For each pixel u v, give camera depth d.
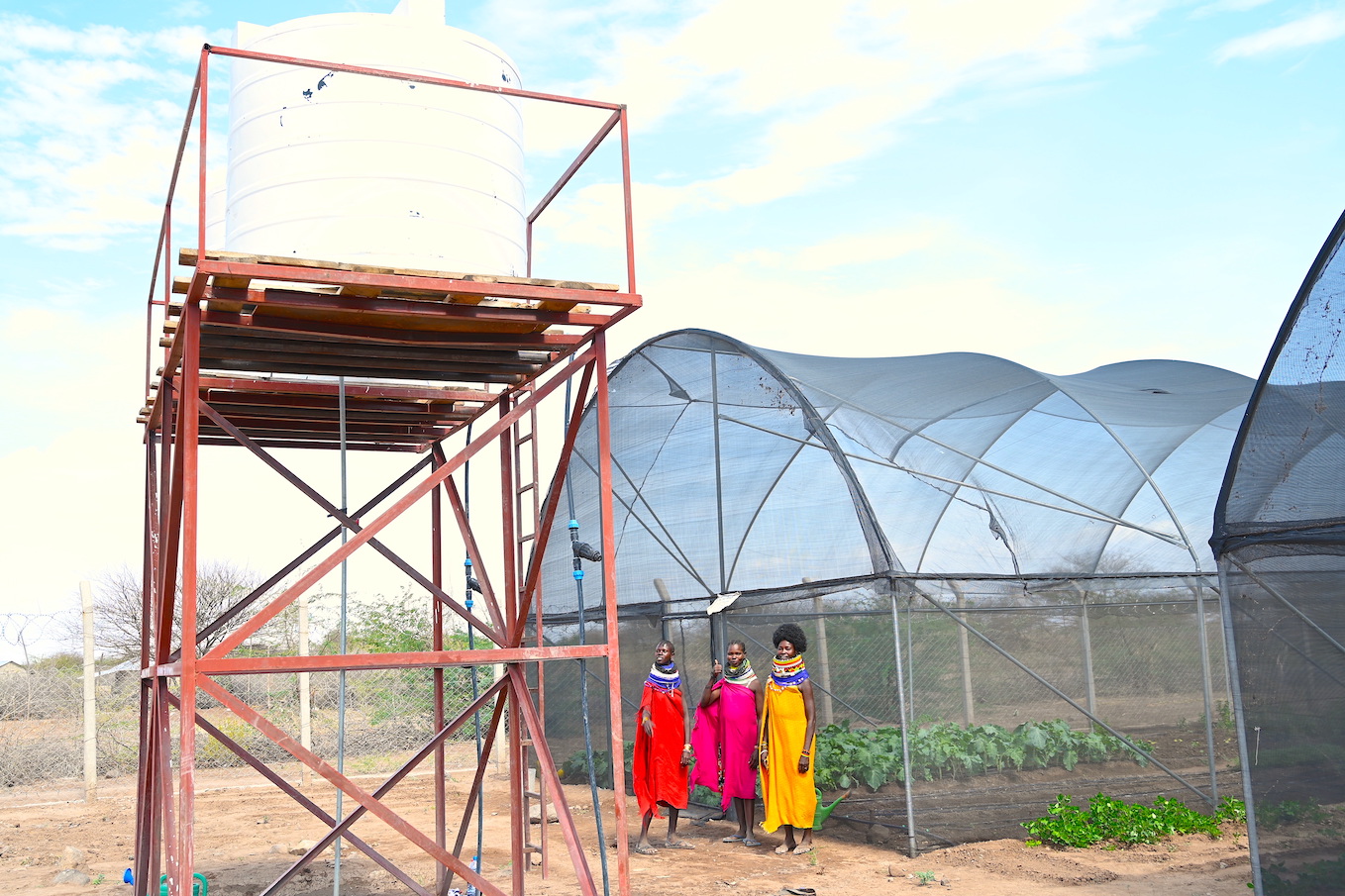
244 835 11.48
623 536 13.52
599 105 6.16
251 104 6.37
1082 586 10.70
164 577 6.55
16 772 14.62
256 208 6.22
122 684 16.00
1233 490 6.65
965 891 7.98
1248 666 6.50
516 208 6.88
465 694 17.94
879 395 11.84
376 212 6.16
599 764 14.02
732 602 11.58
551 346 6.37
